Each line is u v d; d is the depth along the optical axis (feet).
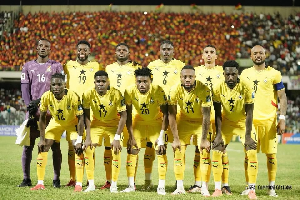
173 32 109.50
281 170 36.94
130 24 111.34
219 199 20.57
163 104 23.04
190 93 22.67
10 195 20.75
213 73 26.96
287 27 110.01
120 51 27.22
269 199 21.13
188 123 23.54
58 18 112.16
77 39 107.24
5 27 108.99
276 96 24.85
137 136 24.04
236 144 75.51
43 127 23.73
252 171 21.89
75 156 23.63
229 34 108.78
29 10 113.60
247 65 98.63
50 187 24.59
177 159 22.94
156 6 115.44
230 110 22.43
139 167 37.22
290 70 98.37
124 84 27.02
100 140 24.12
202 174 22.44
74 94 23.54
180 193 22.57
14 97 96.02
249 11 114.11
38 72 26.61
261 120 23.93
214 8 114.83
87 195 21.04
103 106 23.17
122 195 21.29
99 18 112.68
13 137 75.77
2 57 102.27
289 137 79.97
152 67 27.61
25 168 25.04
